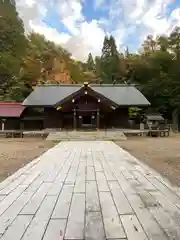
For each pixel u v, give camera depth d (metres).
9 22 32.19
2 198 3.48
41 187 4.09
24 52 35.94
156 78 32.12
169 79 31.02
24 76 34.78
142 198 3.46
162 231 2.36
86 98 19.22
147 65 34.50
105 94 21.69
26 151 10.04
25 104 19.39
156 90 31.94
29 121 21.92
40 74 39.19
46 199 3.41
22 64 35.25
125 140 15.48
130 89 22.97
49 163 6.54
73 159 7.26
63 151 9.38
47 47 50.34
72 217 2.72
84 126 20.27
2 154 9.05
